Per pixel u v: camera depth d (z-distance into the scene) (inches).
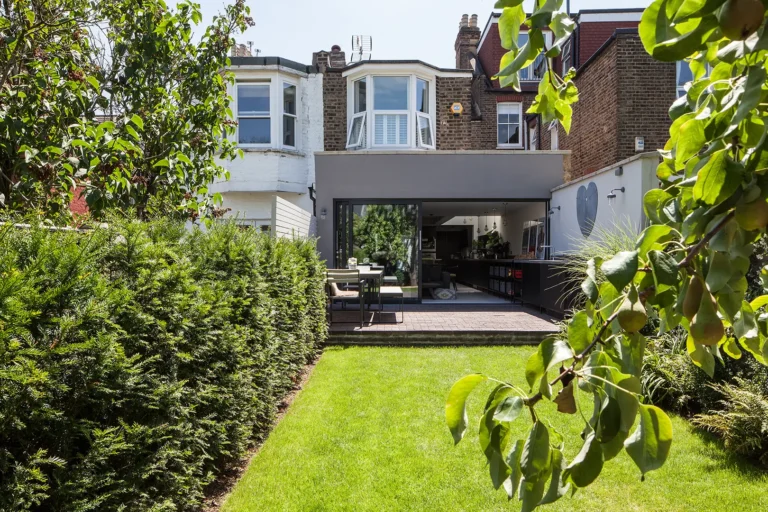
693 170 35.8
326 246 409.1
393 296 359.6
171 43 185.9
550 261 321.4
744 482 115.4
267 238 179.6
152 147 180.9
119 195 147.3
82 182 134.9
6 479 57.9
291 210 297.3
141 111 174.9
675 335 183.2
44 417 61.7
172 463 92.3
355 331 283.1
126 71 176.4
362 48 619.8
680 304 31.3
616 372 29.6
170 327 92.6
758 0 23.1
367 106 486.3
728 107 29.2
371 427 149.4
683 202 36.6
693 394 161.3
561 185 387.5
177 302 93.5
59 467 66.9
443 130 515.5
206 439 107.6
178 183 181.3
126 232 88.7
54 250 65.7
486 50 637.3
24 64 146.3
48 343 62.7
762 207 27.6
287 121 484.7
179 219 178.2
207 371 105.9
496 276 481.7
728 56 24.5
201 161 201.3
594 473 30.4
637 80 376.2
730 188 28.3
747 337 38.0
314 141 490.0
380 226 416.5
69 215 130.8
